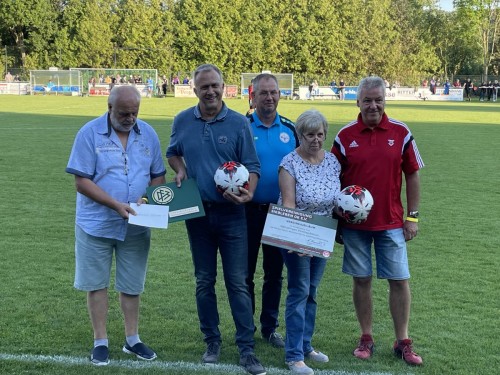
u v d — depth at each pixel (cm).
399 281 459
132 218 433
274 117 491
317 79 5734
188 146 448
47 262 671
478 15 6600
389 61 6084
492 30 6931
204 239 455
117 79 5031
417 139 1944
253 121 490
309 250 431
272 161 483
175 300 566
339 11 6034
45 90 5169
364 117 449
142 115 2778
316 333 502
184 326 510
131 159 448
